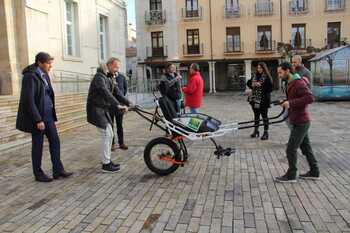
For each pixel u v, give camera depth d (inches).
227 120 573.9
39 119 248.5
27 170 286.0
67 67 771.4
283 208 201.6
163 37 1627.7
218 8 1608.0
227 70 1672.0
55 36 727.7
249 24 1596.9
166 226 183.6
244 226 181.2
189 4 1617.9
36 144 255.6
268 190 230.2
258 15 1587.1
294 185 238.2
